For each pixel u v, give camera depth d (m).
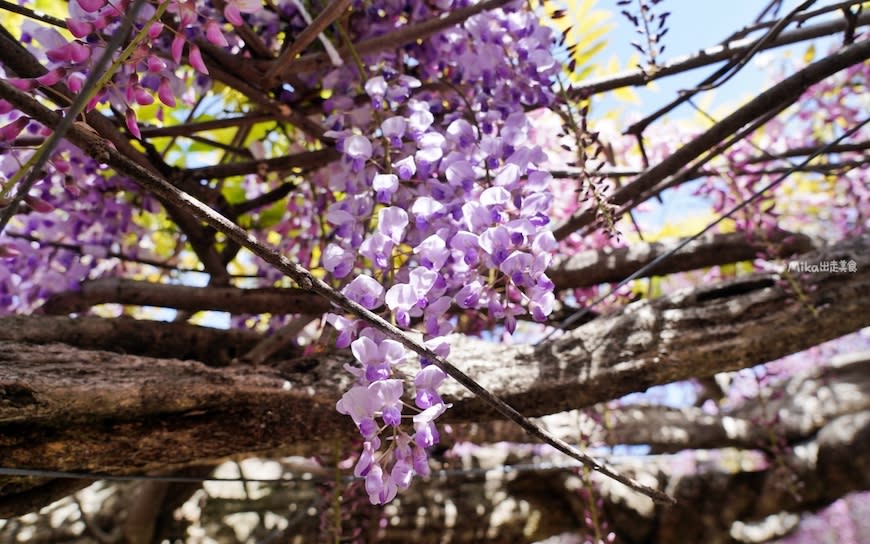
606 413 1.09
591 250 0.89
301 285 0.38
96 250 0.75
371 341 0.42
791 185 1.25
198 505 1.14
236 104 0.92
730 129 0.66
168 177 0.73
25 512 0.56
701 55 0.75
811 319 0.67
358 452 0.74
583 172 0.57
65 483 0.57
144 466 0.56
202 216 0.36
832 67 0.63
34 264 0.71
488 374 0.63
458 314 0.70
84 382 0.52
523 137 0.51
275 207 0.98
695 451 1.32
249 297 0.74
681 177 0.80
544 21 0.82
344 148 0.51
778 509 1.31
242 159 1.00
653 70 0.74
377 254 0.46
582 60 0.89
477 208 0.46
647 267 0.66
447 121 0.60
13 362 0.52
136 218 0.97
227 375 0.57
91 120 0.56
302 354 0.75
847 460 1.30
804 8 0.67
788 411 1.36
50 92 0.49
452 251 0.46
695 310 0.67
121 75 0.45
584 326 0.67
